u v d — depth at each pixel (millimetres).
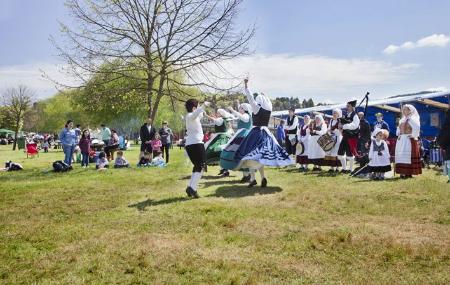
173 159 19234
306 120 12789
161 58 17109
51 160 21938
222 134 11484
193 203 7000
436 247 4477
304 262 4121
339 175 10906
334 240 4781
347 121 11555
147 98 17562
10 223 5969
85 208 6922
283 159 8578
